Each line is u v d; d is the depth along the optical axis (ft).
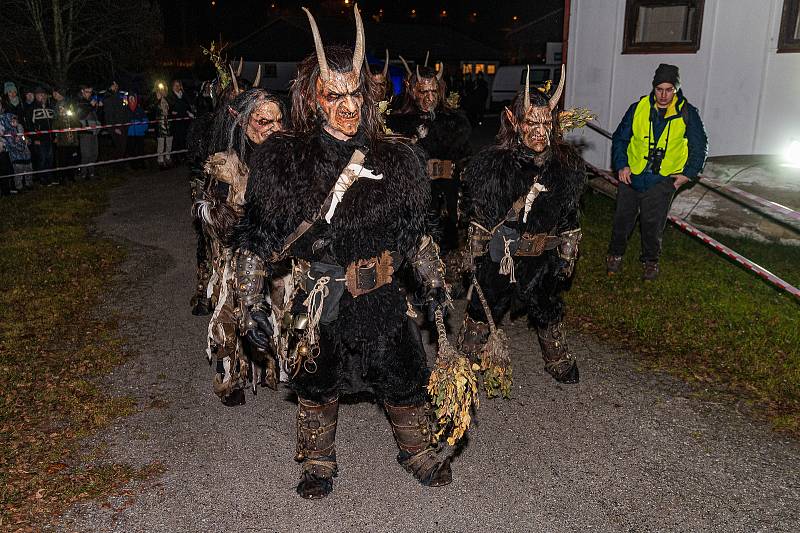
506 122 13.83
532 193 13.55
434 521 11.62
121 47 70.28
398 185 10.25
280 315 12.06
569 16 33.76
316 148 10.05
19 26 64.54
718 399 15.48
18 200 37.88
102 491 12.32
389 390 12.00
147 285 23.67
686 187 27.78
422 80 20.24
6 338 18.95
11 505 11.82
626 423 14.57
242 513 11.82
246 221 10.51
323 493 12.17
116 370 17.15
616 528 11.39
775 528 11.35
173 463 13.24
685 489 12.38
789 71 27.73
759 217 25.85
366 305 10.80
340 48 10.18
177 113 50.29
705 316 19.86
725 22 28.91
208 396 15.88
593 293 21.74
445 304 11.58
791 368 16.67
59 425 14.48
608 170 33.35
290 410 15.28
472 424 14.57
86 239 29.91
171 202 38.09
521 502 12.09
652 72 31.22
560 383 16.34
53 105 43.78
